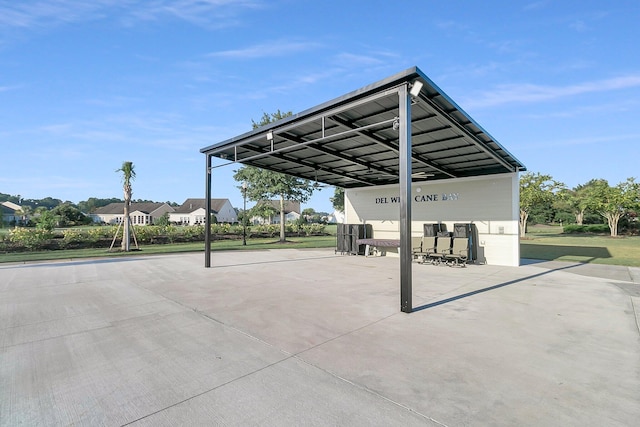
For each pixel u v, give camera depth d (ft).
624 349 11.43
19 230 49.98
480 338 12.53
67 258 40.63
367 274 28.40
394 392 8.48
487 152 29.30
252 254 46.44
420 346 11.73
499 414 7.45
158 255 45.01
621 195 81.61
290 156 36.19
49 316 15.88
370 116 23.68
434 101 19.71
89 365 10.35
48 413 7.64
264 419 7.29
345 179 47.60
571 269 31.42
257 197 76.48
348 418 7.30
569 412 7.52
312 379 9.23
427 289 21.99
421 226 42.11
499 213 35.81
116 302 18.60
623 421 7.16
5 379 9.41
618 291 21.24
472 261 36.52
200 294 20.54
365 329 13.67
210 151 33.42
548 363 10.27
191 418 7.38
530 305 17.65
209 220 33.24
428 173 40.14
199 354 11.15
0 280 25.77
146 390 8.72
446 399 8.12
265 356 10.93
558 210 135.13
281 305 17.74
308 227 102.63
